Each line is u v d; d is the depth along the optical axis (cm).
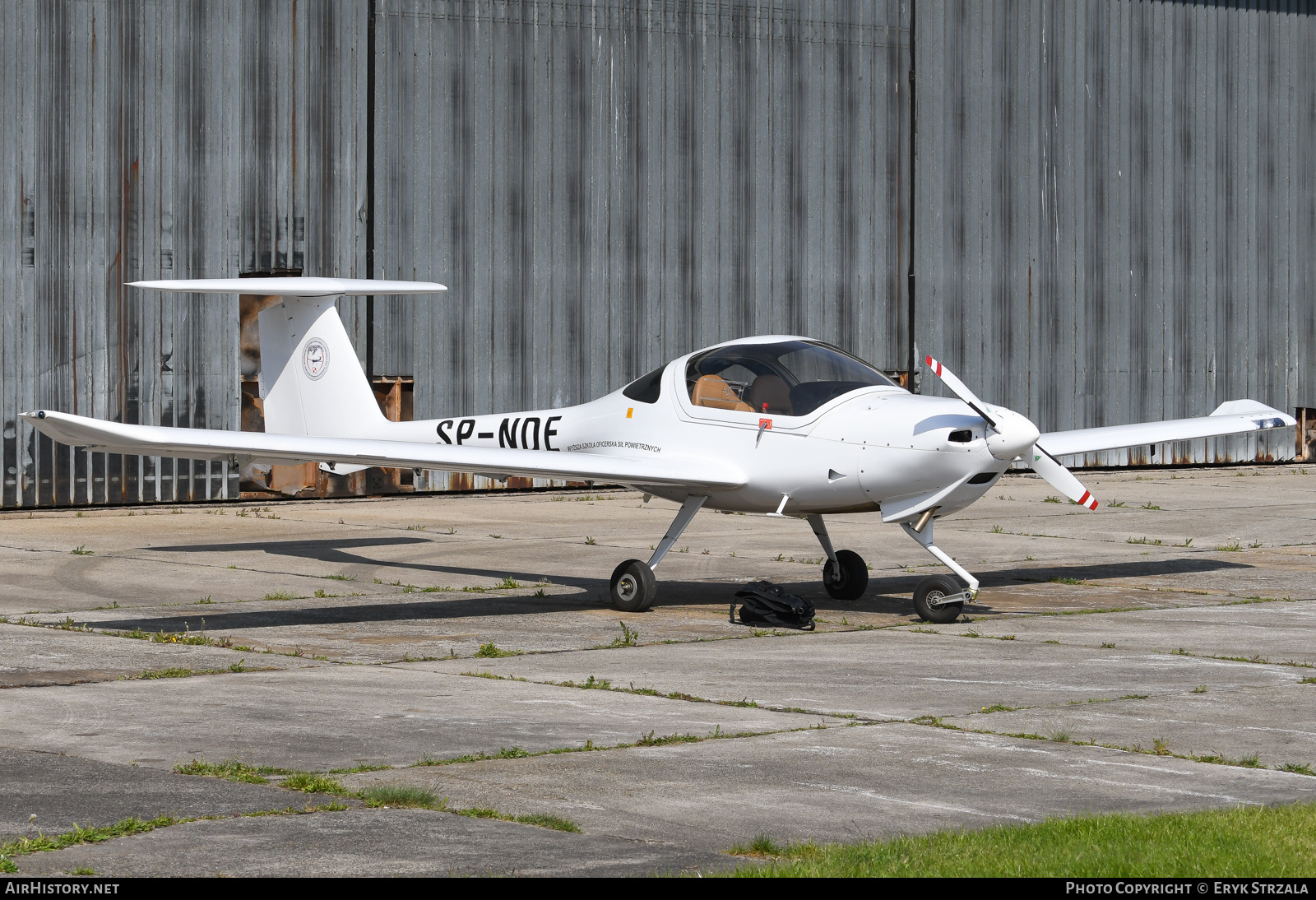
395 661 1612
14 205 3331
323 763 1132
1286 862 848
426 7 3738
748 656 1664
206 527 3019
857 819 992
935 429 1856
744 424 2025
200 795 1028
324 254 3650
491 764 1134
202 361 3506
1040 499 3697
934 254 4256
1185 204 4584
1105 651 1703
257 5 3562
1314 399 4781
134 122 3444
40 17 3347
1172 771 1139
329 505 3519
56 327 3375
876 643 1762
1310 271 4778
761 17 4053
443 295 3772
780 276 4088
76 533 2897
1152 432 2445
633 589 1997
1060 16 4400
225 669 1534
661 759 1156
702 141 4003
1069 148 4425
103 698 1377
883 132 4191
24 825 947
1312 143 4766
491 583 2275
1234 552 2722
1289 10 4722
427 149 3750
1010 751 1199
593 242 3912
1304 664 1619
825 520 3228
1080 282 4447
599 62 3906
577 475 1955
